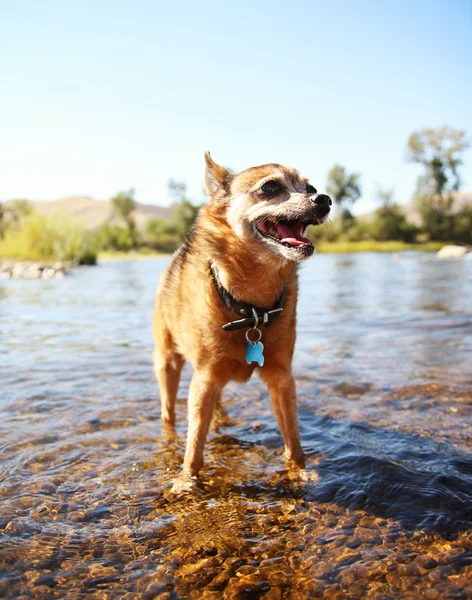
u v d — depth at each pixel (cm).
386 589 39
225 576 41
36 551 44
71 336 137
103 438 68
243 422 75
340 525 48
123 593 39
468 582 39
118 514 50
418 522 48
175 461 62
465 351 108
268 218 60
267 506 52
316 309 182
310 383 90
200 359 62
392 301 196
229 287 60
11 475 58
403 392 83
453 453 61
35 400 82
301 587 39
